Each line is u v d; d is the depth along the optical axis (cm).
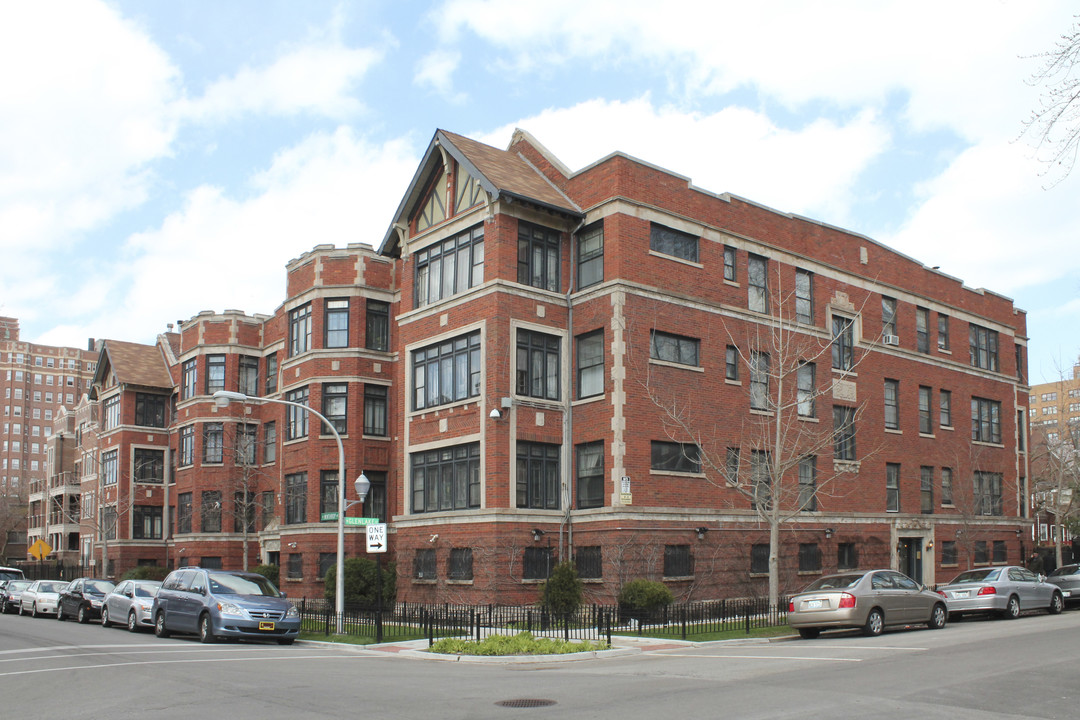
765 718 1084
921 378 4059
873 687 1316
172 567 5000
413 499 3225
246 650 2183
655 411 2970
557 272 3138
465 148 3209
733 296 3284
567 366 3073
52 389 15738
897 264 4044
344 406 3719
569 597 2683
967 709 1134
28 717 1228
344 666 1806
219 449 4616
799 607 2220
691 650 2059
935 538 3953
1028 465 4778
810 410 3497
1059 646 1788
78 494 7025
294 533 3747
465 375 3056
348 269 3806
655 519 2892
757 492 2938
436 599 3012
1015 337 4828
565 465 3011
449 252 3225
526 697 1307
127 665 1822
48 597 3694
